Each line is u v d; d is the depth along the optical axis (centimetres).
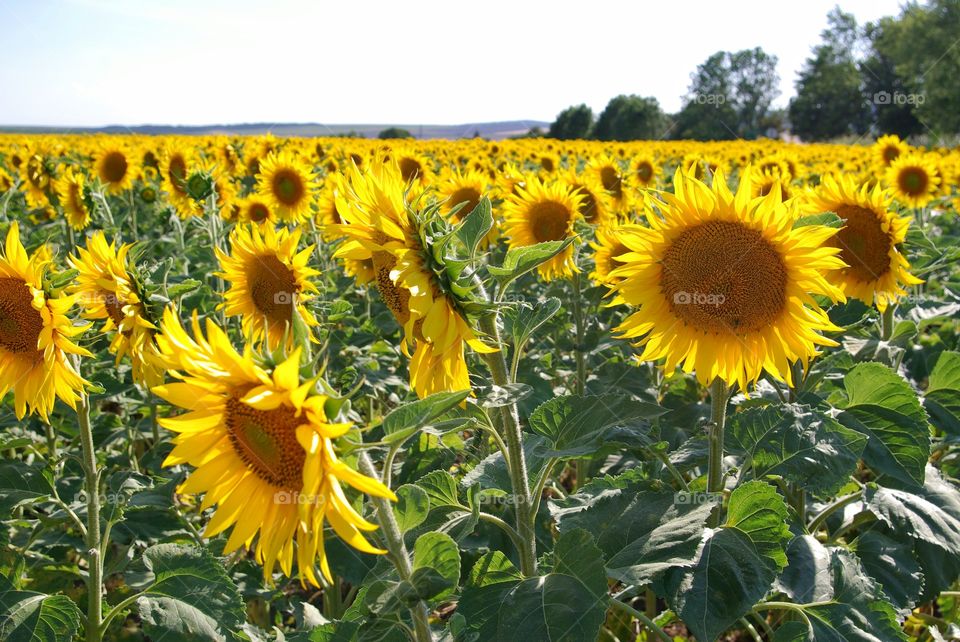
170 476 482
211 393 213
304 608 354
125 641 382
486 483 334
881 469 361
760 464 333
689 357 351
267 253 494
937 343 599
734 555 290
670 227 345
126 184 1201
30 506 442
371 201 264
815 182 1535
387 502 231
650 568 281
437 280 252
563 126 5050
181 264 782
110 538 402
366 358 608
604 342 576
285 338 206
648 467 365
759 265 332
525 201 661
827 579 306
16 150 1941
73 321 371
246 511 219
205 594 327
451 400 218
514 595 266
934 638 370
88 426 362
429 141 3161
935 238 641
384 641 251
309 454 191
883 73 4775
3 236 609
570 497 339
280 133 4156
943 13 4334
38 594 329
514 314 295
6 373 362
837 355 425
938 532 339
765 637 421
